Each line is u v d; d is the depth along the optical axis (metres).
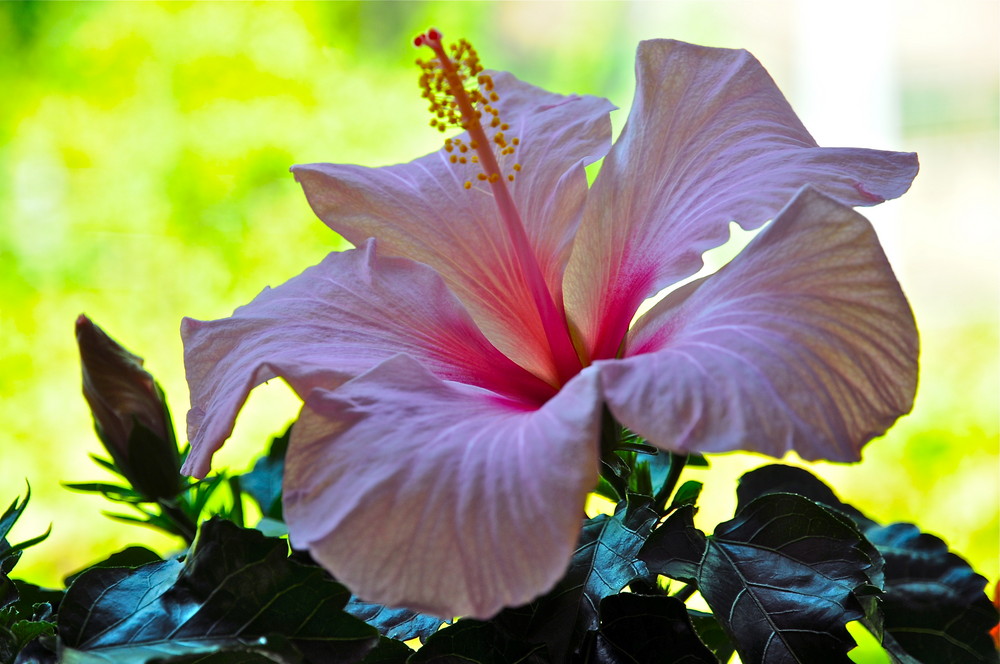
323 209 0.52
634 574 0.46
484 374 0.49
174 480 0.51
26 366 1.45
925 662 0.50
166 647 0.44
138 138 1.62
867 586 0.46
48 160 1.60
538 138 0.53
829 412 0.43
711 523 1.25
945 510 1.27
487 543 0.42
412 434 0.44
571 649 0.45
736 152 0.49
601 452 0.47
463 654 0.46
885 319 0.44
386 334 0.49
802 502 0.47
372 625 0.47
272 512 0.54
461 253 0.52
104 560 0.51
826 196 0.45
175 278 1.54
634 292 0.50
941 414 1.40
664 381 0.43
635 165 0.51
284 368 0.47
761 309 0.44
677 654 0.45
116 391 0.50
